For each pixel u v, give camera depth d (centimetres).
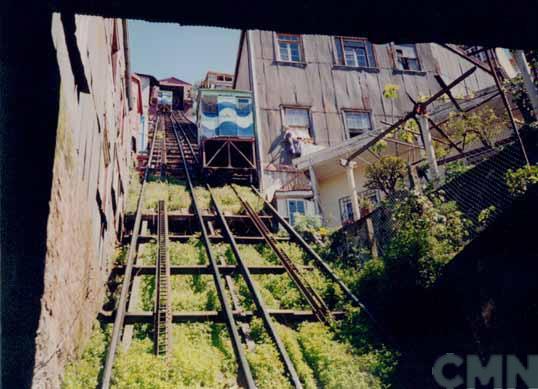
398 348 689
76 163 562
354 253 1033
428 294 728
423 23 365
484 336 626
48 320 433
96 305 750
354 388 591
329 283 927
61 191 477
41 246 408
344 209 1634
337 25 368
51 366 449
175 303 802
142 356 595
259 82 1897
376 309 798
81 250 609
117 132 1246
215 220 1329
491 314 626
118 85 1354
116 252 1060
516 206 601
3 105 330
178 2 343
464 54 868
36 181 411
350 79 2011
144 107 3075
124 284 814
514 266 610
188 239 1146
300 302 874
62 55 475
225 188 1725
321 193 1711
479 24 367
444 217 772
